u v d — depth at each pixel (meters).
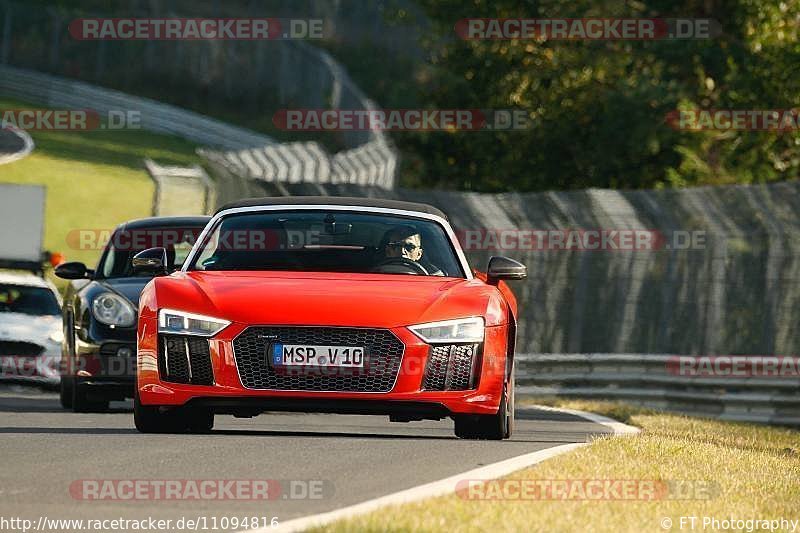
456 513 21.73
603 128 109.31
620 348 72.88
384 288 34.38
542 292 76.44
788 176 110.50
